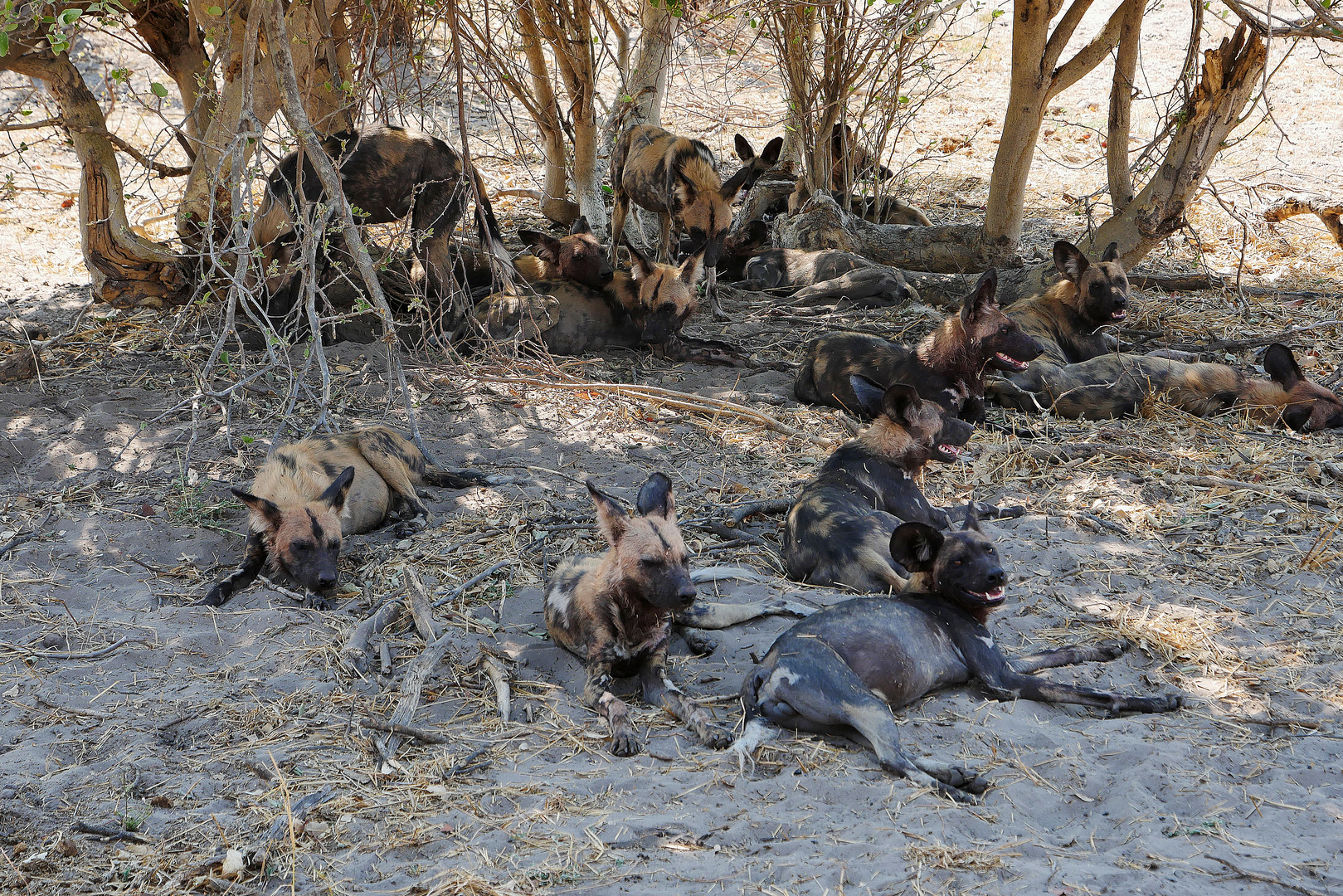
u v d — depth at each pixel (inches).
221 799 136.1
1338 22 266.8
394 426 262.7
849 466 204.5
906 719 148.3
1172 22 623.2
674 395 281.9
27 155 477.4
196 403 229.6
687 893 113.7
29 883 120.6
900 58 399.5
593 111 401.4
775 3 370.6
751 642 173.6
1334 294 361.7
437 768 141.0
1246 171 474.3
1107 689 157.9
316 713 155.6
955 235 383.6
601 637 158.4
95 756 145.3
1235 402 272.8
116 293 324.8
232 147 218.8
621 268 353.4
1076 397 275.7
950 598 160.1
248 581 196.5
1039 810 128.8
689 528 215.3
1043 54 344.2
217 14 250.4
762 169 355.9
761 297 379.6
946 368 259.0
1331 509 215.2
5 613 182.4
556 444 259.8
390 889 117.7
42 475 236.1
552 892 115.1
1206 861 115.6
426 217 301.7
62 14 206.8
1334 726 144.9
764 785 135.1
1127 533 209.9
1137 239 345.4
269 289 290.5
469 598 191.5
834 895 112.3
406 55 281.0
